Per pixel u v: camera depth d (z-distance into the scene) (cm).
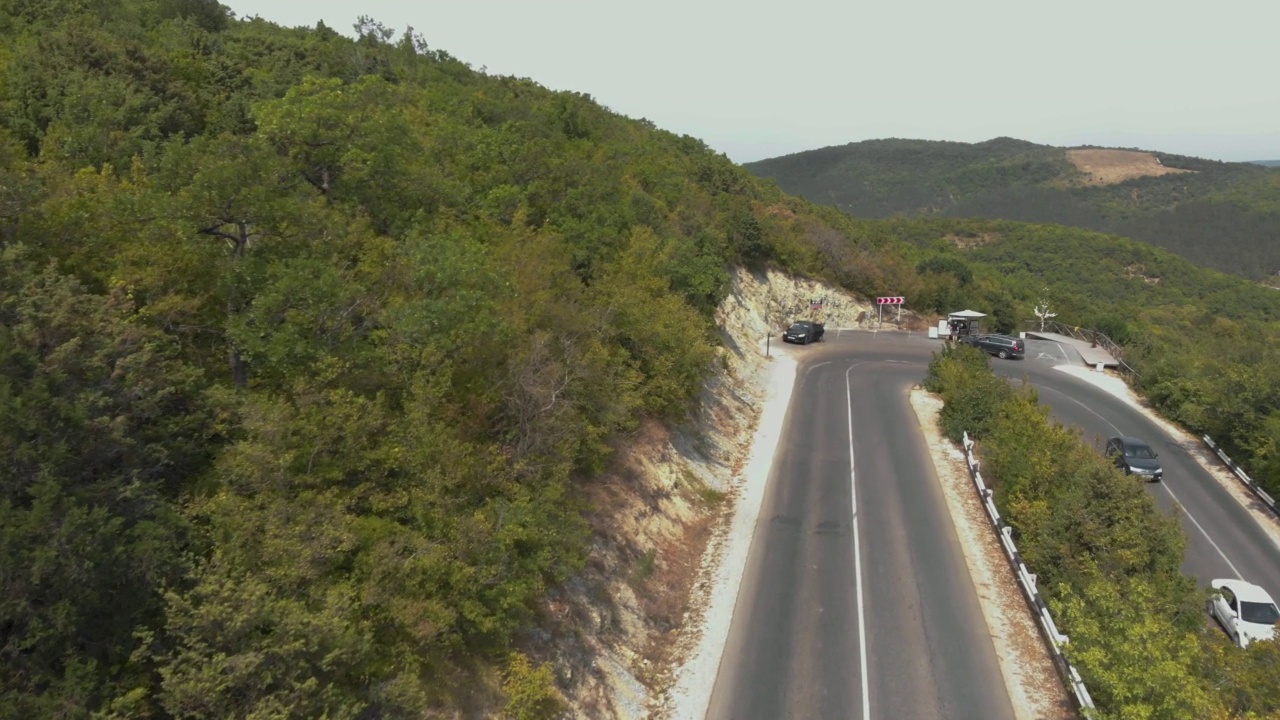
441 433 1358
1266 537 2566
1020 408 2684
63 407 873
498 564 1271
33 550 773
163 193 1366
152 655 826
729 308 4266
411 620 1074
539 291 1956
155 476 1070
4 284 964
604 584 1742
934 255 6862
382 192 2061
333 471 1144
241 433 1174
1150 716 1249
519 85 5916
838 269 5409
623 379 2158
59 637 804
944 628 1788
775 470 2709
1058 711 1520
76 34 2477
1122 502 1870
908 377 3884
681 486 2362
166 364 1140
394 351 1462
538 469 1578
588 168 3316
